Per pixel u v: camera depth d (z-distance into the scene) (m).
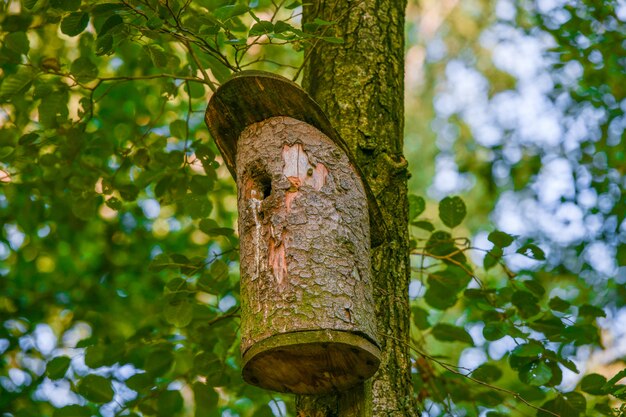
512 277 5.38
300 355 3.56
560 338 5.20
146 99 7.85
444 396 5.78
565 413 5.03
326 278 3.61
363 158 4.56
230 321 5.80
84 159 6.20
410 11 13.01
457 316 9.39
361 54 4.88
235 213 8.80
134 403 5.75
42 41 7.39
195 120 7.96
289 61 8.48
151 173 6.12
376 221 4.20
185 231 8.87
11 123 6.53
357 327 3.54
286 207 3.76
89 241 8.78
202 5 5.32
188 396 8.03
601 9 7.52
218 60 4.62
